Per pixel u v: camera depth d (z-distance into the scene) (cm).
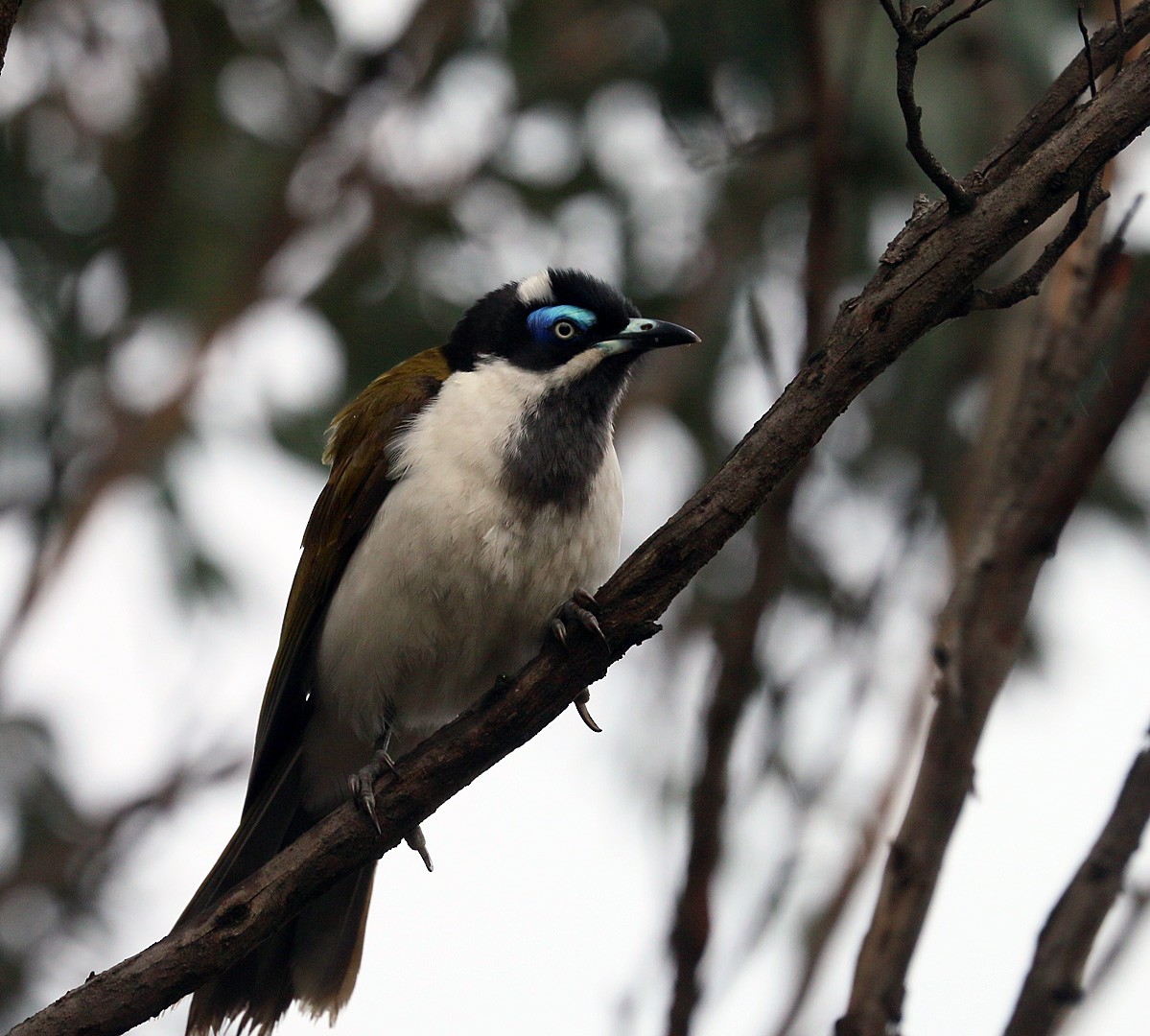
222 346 1394
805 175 1293
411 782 727
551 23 1445
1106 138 612
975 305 640
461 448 894
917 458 1139
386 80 1493
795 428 670
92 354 1424
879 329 647
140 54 1475
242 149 1489
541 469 893
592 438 912
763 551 839
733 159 1201
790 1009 727
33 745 1276
